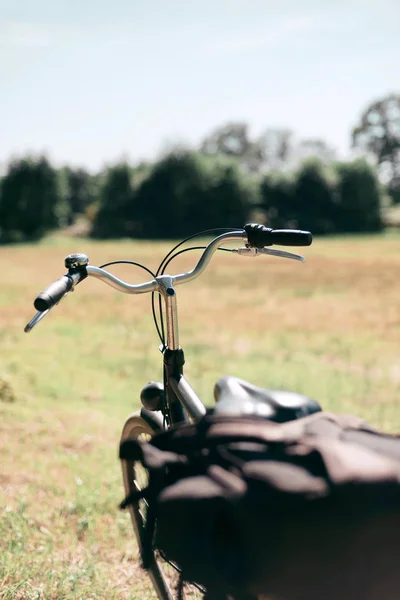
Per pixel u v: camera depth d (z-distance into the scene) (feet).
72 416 26.18
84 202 434.71
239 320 61.67
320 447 6.94
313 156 320.91
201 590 8.50
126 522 15.98
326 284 99.45
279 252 10.73
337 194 319.88
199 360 40.70
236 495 6.81
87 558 13.97
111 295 83.05
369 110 484.33
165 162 304.30
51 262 163.02
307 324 59.11
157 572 10.62
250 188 306.14
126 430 11.45
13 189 319.68
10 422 24.41
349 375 36.81
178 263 145.48
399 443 7.34
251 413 8.05
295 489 6.58
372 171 321.73
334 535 6.56
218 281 105.60
